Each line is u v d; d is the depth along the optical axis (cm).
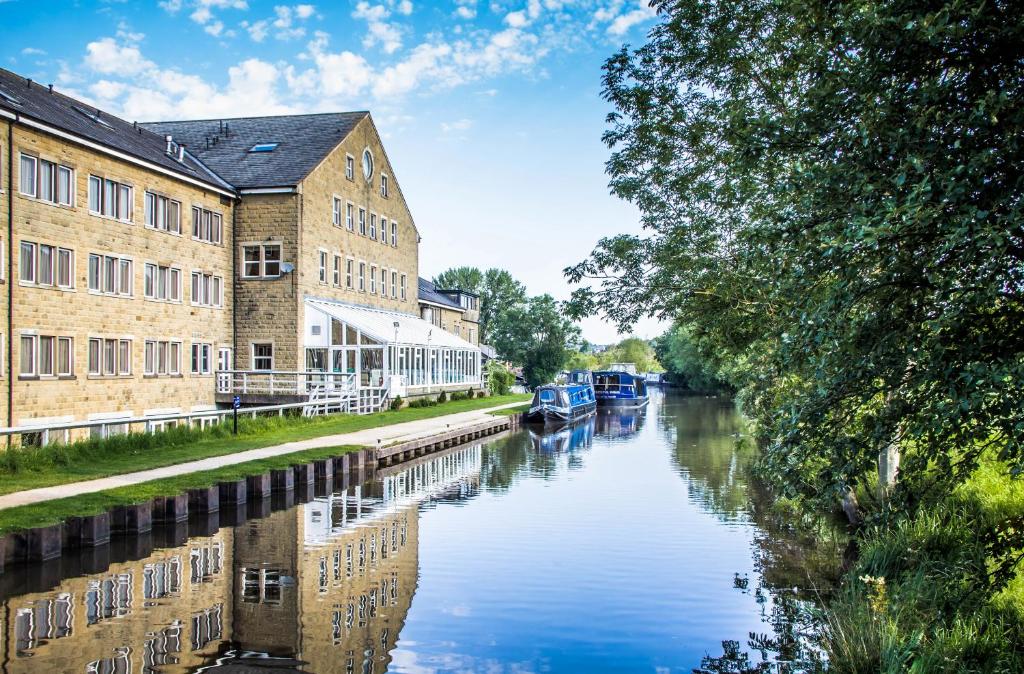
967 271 614
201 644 1013
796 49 1183
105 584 1271
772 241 820
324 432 2933
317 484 2209
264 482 1919
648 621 1123
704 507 1967
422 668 951
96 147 2833
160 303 3244
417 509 1950
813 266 727
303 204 3784
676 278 1684
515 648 1019
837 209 716
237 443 2497
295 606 1177
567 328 10200
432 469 2675
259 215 3778
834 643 958
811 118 780
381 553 1499
